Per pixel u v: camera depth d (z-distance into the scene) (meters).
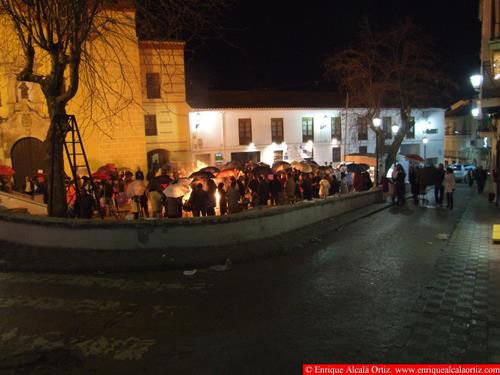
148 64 30.80
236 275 8.52
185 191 13.37
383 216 16.81
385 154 34.50
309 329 6.08
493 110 18.55
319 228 13.30
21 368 5.05
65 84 23.75
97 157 26.61
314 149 38.88
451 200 18.77
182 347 5.56
